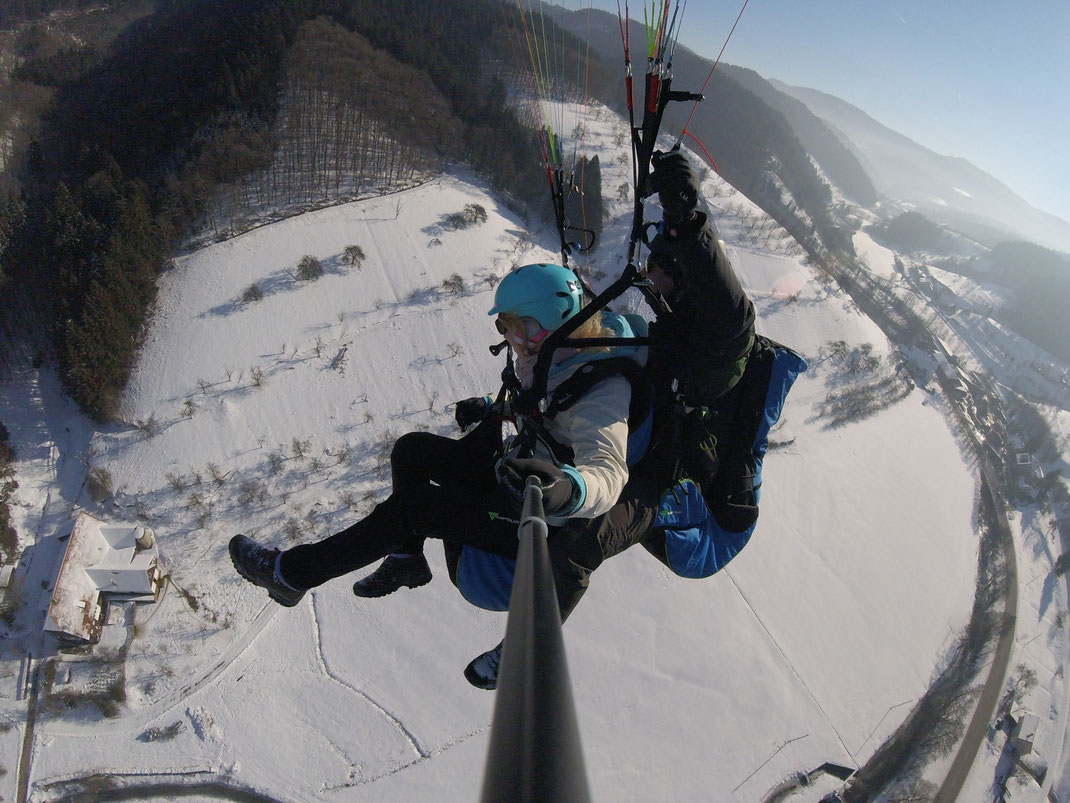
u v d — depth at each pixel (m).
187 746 28.88
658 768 31.02
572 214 60.31
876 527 46.22
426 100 72.12
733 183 96.19
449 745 29.59
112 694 29.78
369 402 42.47
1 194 68.38
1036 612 45.94
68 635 30.17
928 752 35.03
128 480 37.44
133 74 83.38
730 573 38.91
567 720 0.90
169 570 33.75
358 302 47.69
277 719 29.84
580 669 33.12
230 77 65.06
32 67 95.31
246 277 47.59
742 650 35.50
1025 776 35.72
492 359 45.97
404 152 61.94
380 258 50.94
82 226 45.28
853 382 57.59
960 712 36.47
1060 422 75.38
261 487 37.56
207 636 31.86
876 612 40.69
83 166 66.00
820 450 50.78
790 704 34.31
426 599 33.25
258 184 55.62
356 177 57.88
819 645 37.50
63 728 29.02
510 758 0.86
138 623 31.73
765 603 38.34
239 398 41.16
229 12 88.00
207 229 51.03
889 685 37.28
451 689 30.98
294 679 30.94
